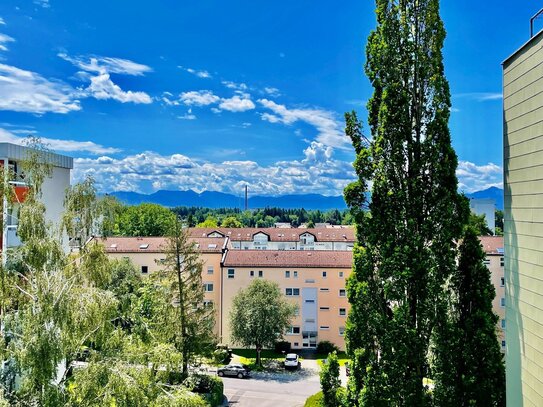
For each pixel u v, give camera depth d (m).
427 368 13.24
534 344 9.64
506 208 10.89
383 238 13.25
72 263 14.98
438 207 12.94
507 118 10.75
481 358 12.23
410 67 13.70
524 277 10.07
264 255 41.38
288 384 30.98
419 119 13.59
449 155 13.09
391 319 13.29
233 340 35.75
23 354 11.39
